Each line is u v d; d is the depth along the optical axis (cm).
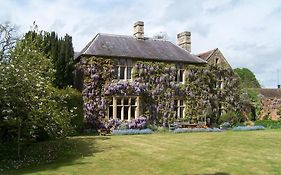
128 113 2728
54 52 2427
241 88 3309
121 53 2736
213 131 2525
